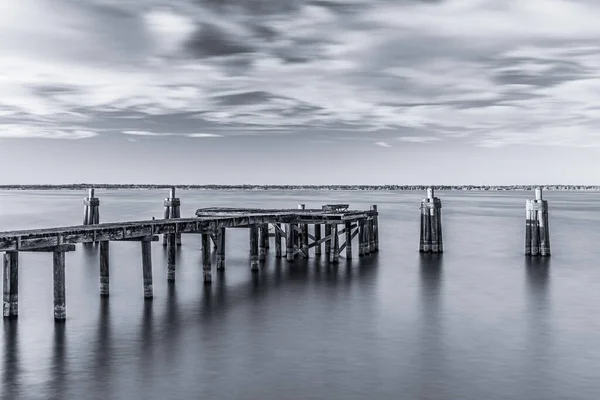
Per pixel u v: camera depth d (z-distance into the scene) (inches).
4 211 4557.1
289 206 4926.2
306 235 1854.1
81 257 1959.9
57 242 1063.6
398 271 1641.2
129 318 1104.2
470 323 1085.8
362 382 793.6
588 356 898.1
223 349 925.2
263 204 5546.3
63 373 818.8
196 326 1054.4
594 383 791.7
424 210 2006.6
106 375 812.0
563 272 1641.2
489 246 2263.8
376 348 935.7
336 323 1081.4
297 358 885.8
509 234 2778.1
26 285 1437.0
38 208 5113.2
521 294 1343.5
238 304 1226.6
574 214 4517.7
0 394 746.8
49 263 1811.0
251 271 1625.2
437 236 2000.5
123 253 2074.3
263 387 775.1
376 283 1461.6
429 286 1432.1
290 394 753.6
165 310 1167.6
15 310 1089.4
